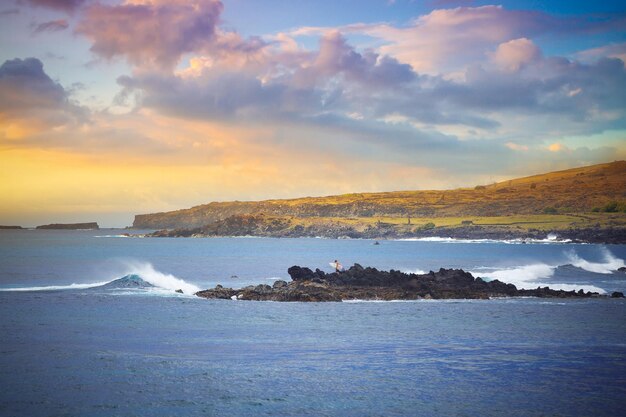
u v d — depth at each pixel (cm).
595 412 3275
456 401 3441
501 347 4800
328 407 3338
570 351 4659
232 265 15400
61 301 7225
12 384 3678
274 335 5241
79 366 4106
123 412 3228
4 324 5647
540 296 7894
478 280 8644
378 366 4181
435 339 5103
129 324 5709
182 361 4278
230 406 3338
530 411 3288
